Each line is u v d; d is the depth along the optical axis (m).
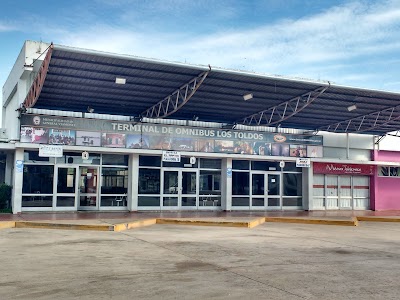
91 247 10.45
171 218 17.38
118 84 17.14
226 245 11.12
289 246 11.20
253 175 23.59
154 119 20.89
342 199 26.05
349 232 14.85
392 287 6.98
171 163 21.81
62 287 6.58
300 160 23.58
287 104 20.17
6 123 24.66
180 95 18.22
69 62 14.69
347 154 25.89
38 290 6.38
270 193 23.92
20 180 18.28
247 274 7.72
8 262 8.46
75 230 14.05
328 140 25.58
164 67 15.19
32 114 18.55
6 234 12.73
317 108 21.52
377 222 19.12
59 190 19.48
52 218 16.41
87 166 20.14
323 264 8.83
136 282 6.97
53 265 8.21
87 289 6.48
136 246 10.70
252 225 16.14
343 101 20.23
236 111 21.70
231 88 17.92
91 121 19.64
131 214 18.92
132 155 20.66
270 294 6.41
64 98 19.19
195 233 13.66
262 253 10.00
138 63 14.79
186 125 21.58
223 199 22.56
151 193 21.30
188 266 8.34
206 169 22.58
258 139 23.17
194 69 15.31
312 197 24.56
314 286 6.95
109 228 14.14
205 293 6.38
